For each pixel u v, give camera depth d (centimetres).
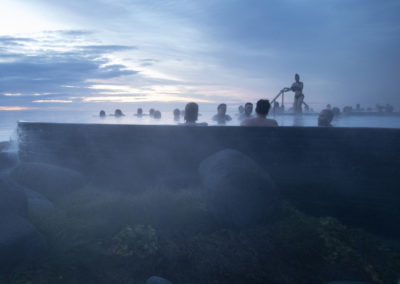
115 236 262
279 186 372
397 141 314
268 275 227
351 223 340
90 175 471
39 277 196
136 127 436
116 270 224
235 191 293
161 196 345
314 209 357
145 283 211
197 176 408
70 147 489
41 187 384
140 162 438
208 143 407
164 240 267
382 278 223
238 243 267
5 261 197
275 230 288
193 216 310
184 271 229
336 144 343
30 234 212
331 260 245
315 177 355
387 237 313
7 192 232
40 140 521
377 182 327
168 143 423
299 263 242
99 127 461
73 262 215
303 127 356
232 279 222
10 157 604
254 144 384
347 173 340
